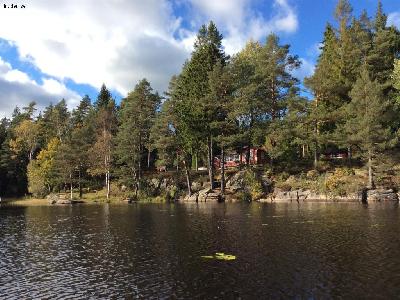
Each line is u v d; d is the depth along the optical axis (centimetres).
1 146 10888
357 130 5891
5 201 9081
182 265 2211
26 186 10431
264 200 6338
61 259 2472
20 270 2217
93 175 8881
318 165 6788
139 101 8344
